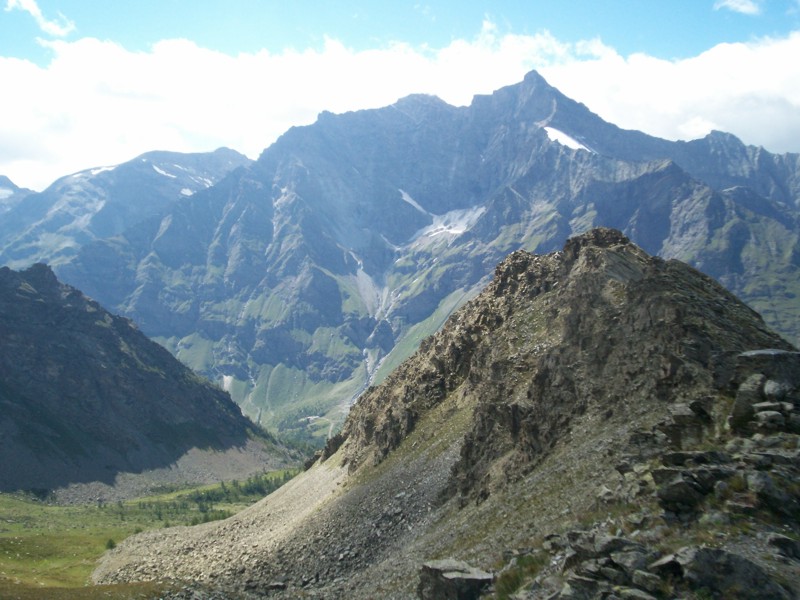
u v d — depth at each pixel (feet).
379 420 495.00
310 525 380.37
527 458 257.75
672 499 145.79
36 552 581.53
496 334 385.70
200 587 343.87
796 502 132.57
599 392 250.37
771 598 109.60
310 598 280.72
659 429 189.57
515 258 445.78
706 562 115.85
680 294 255.91
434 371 446.60
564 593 122.93
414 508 315.78
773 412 162.30
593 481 191.62
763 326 257.34
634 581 120.16
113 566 513.45
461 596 157.79
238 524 538.06
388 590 234.17
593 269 304.50
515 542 187.01
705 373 212.64
